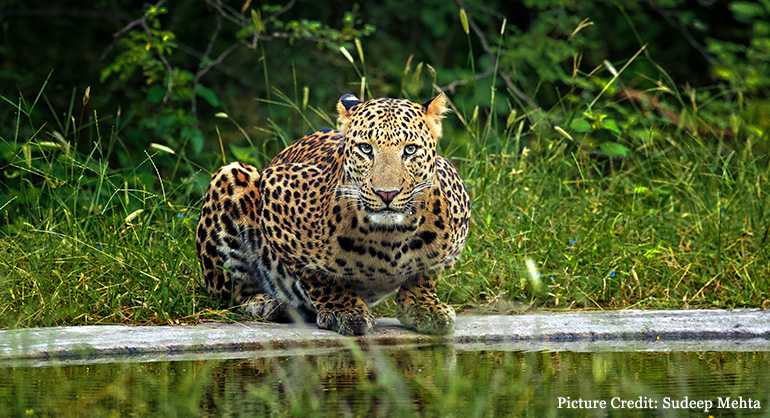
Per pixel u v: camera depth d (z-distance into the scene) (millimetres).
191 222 11445
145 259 10555
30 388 6871
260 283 10250
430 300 9391
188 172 16078
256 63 18859
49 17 18703
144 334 8797
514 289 10891
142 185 11945
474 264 11070
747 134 15812
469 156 13016
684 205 12883
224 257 10125
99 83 18156
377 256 8953
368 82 18375
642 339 9203
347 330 9031
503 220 11938
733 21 22188
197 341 8578
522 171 12758
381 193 8500
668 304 10719
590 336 9164
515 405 6395
